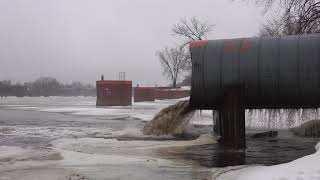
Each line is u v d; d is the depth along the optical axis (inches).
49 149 721.6
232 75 693.9
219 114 890.7
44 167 560.1
